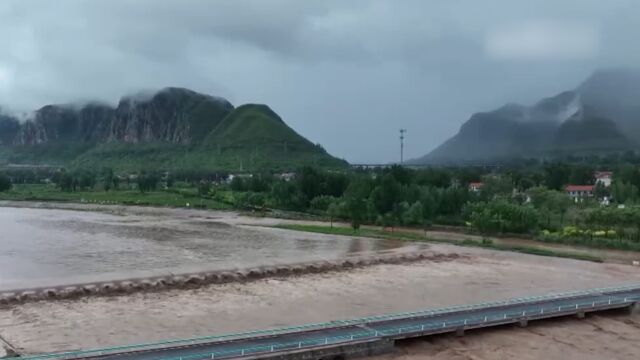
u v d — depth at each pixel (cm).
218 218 19975
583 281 9550
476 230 15838
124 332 6212
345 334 5762
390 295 8212
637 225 13812
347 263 10512
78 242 13025
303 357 5228
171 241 13525
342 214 18088
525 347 6000
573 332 6569
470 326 6312
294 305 7531
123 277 8900
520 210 14838
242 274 9294
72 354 5059
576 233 14200
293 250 12325
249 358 5003
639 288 8338
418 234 15425
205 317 6881
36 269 9556
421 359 5562
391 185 18312
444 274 9844
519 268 10575
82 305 7312
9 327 6322
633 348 6094
